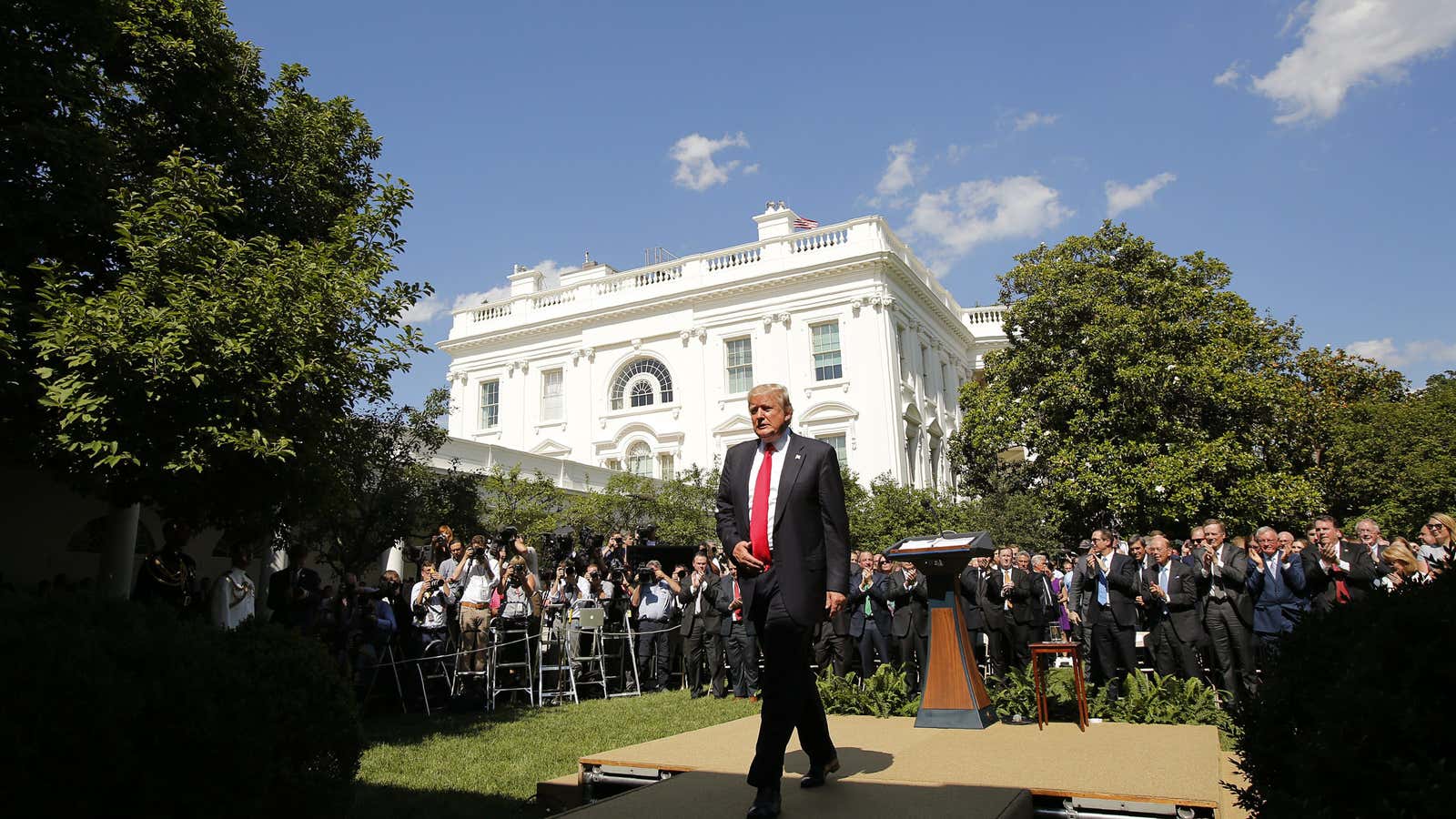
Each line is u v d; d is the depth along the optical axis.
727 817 3.81
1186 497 19.64
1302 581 8.46
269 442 8.02
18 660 2.92
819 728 4.25
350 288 9.00
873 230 30.50
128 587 11.09
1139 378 20.55
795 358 30.48
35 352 8.16
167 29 10.30
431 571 11.73
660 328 32.72
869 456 28.67
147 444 7.72
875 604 11.73
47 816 2.84
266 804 3.65
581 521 19.70
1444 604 2.74
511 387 35.50
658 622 12.76
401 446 14.71
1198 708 7.23
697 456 31.02
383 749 8.01
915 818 3.64
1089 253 23.42
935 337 35.31
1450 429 24.64
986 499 24.03
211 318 7.67
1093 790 4.30
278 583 10.10
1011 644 11.52
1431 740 2.48
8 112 8.29
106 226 8.88
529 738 8.50
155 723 3.15
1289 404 21.72
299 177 11.36
